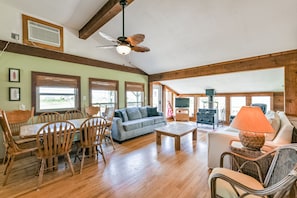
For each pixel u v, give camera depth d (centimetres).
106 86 498
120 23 357
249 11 255
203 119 593
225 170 166
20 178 231
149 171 252
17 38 329
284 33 288
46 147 213
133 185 214
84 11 332
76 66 425
